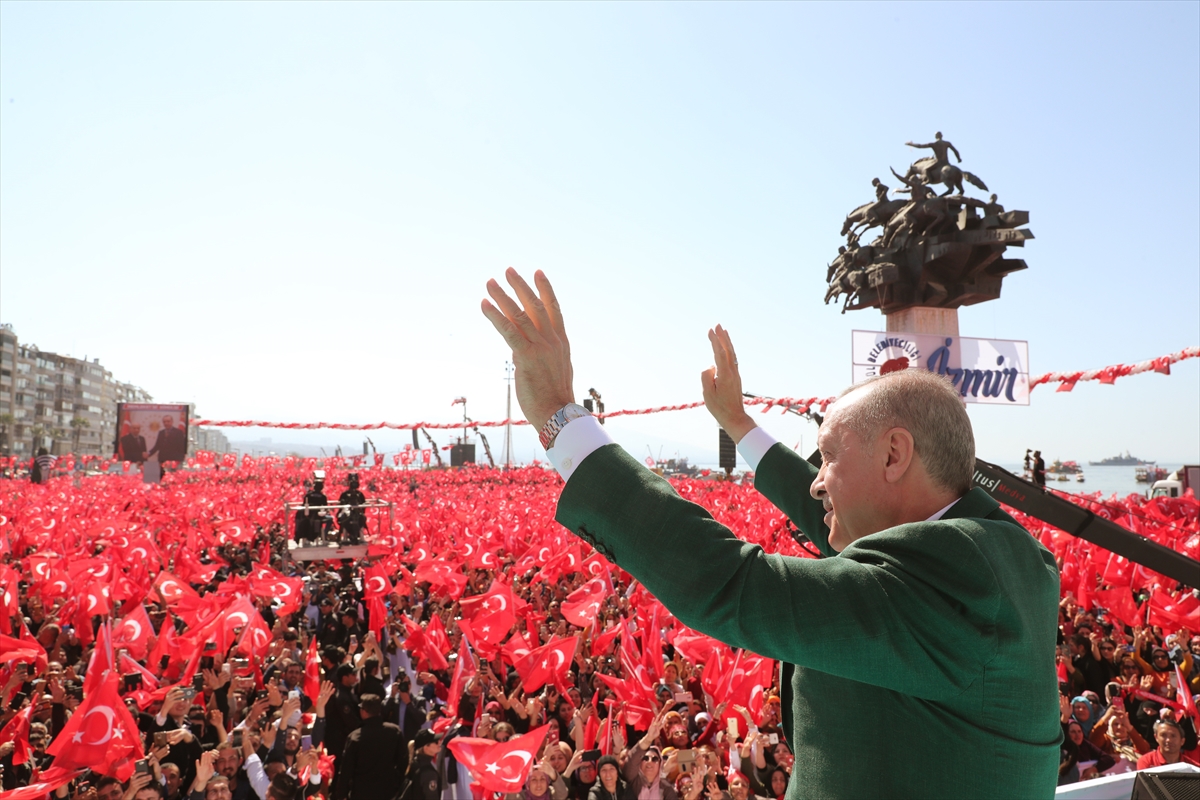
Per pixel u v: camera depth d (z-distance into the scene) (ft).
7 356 450.30
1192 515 73.46
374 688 28.96
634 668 27.20
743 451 6.95
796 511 6.42
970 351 44.14
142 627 32.89
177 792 23.07
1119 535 15.12
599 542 3.96
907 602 3.47
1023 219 48.83
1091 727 28.09
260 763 23.25
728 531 3.80
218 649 31.83
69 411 545.85
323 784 23.65
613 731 24.47
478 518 79.30
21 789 19.04
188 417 102.12
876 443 4.19
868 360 43.42
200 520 72.64
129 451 100.37
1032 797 3.70
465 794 24.43
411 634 35.53
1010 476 15.34
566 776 24.03
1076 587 44.42
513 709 29.55
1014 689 3.64
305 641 38.65
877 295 53.31
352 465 189.67
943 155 51.80
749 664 25.17
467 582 52.11
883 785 3.78
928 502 4.19
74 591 40.63
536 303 4.14
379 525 70.18
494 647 33.09
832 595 3.46
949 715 3.65
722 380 7.13
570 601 34.91
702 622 3.58
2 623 36.55
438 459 200.54
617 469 3.92
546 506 88.53
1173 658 35.37
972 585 3.55
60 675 28.78
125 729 21.17
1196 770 5.63
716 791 22.00
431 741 23.66
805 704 4.33
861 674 3.49
